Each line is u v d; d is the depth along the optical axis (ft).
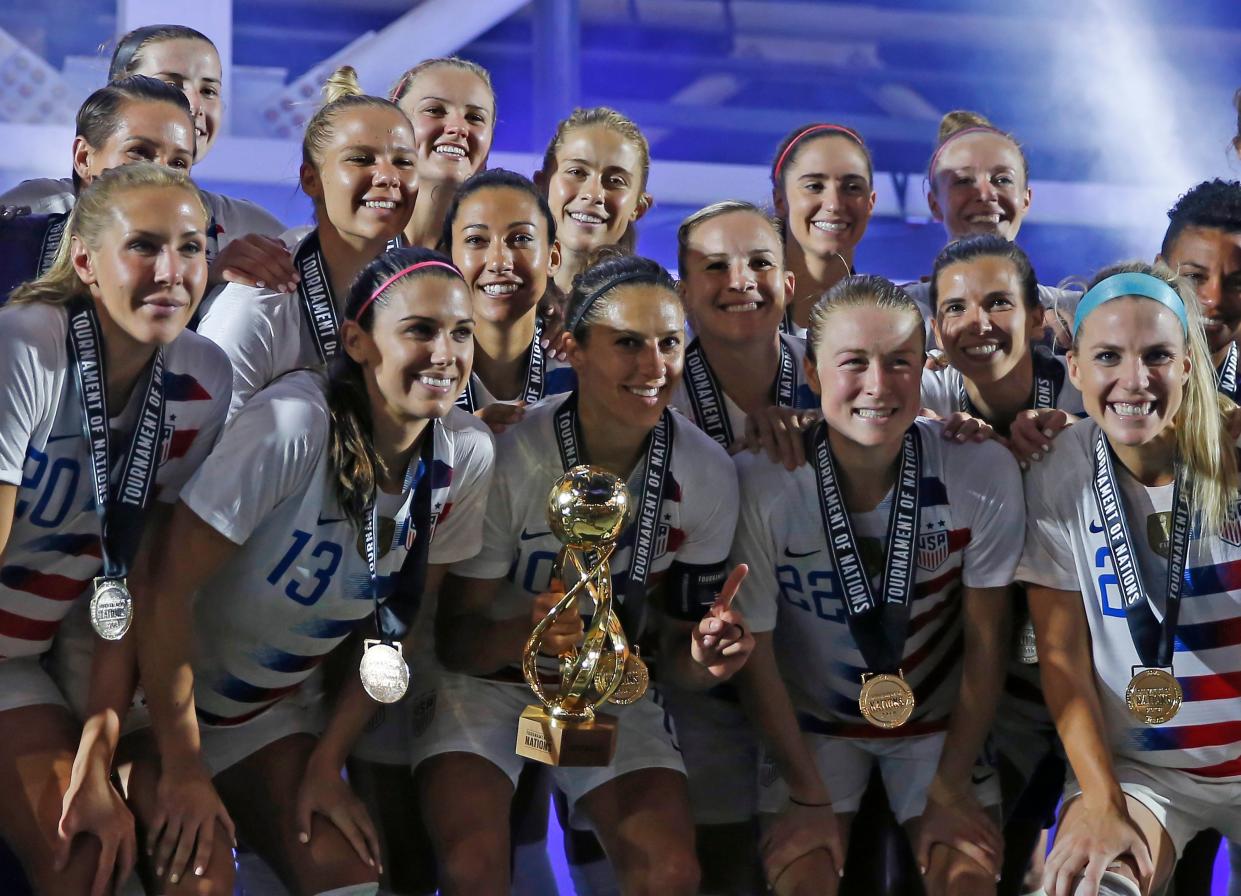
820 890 10.94
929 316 14.49
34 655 10.39
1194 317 10.94
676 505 11.05
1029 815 12.31
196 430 10.51
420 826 11.77
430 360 9.85
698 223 12.48
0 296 11.98
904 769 11.84
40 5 26.78
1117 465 11.10
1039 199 29.07
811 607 11.55
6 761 9.86
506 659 11.07
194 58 14.19
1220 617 10.91
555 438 11.03
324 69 25.48
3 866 10.60
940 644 11.62
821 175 14.38
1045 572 11.27
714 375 12.69
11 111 23.73
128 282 9.57
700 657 10.38
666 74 31.78
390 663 10.23
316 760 10.42
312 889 10.02
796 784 11.44
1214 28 31.81
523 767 11.78
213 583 10.34
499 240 11.94
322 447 9.94
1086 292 11.09
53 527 9.89
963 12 31.50
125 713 10.14
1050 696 11.26
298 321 11.96
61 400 9.68
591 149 13.79
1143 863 10.57
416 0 29.50
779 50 31.76
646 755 11.17
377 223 12.01
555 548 11.09
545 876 12.59
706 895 12.23
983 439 11.39
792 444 11.37
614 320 10.60
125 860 9.55
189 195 9.81
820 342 11.00
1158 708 10.89
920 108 32.22
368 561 10.16
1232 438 11.05
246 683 10.57
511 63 30.60
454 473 10.50
